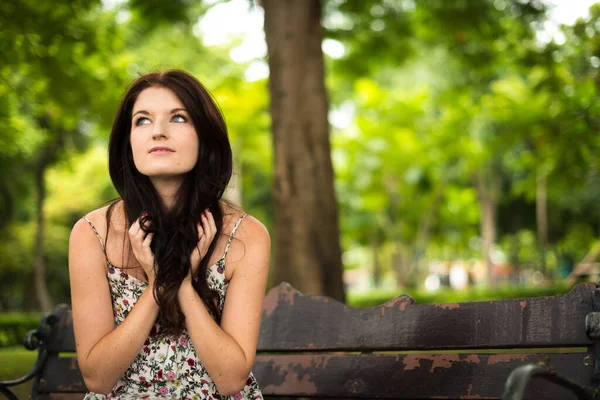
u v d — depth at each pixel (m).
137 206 2.22
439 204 28.22
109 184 28.20
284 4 6.84
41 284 19.91
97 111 10.59
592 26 11.38
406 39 10.79
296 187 6.64
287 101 6.73
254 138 19.94
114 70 10.77
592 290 2.17
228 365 2.11
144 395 2.13
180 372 2.20
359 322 2.64
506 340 2.29
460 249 34.03
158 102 2.19
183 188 2.25
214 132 2.24
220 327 2.23
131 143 2.21
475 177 27.64
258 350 2.87
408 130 23.11
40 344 3.09
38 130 17.38
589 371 2.12
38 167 19.91
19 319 9.68
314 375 2.70
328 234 6.64
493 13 10.62
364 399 2.57
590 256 20.20
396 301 2.58
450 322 2.43
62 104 10.25
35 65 9.51
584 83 12.39
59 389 3.02
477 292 15.85
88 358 2.13
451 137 21.58
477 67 11.16
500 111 15.91
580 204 28.88
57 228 27.05
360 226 31.30
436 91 22.23
